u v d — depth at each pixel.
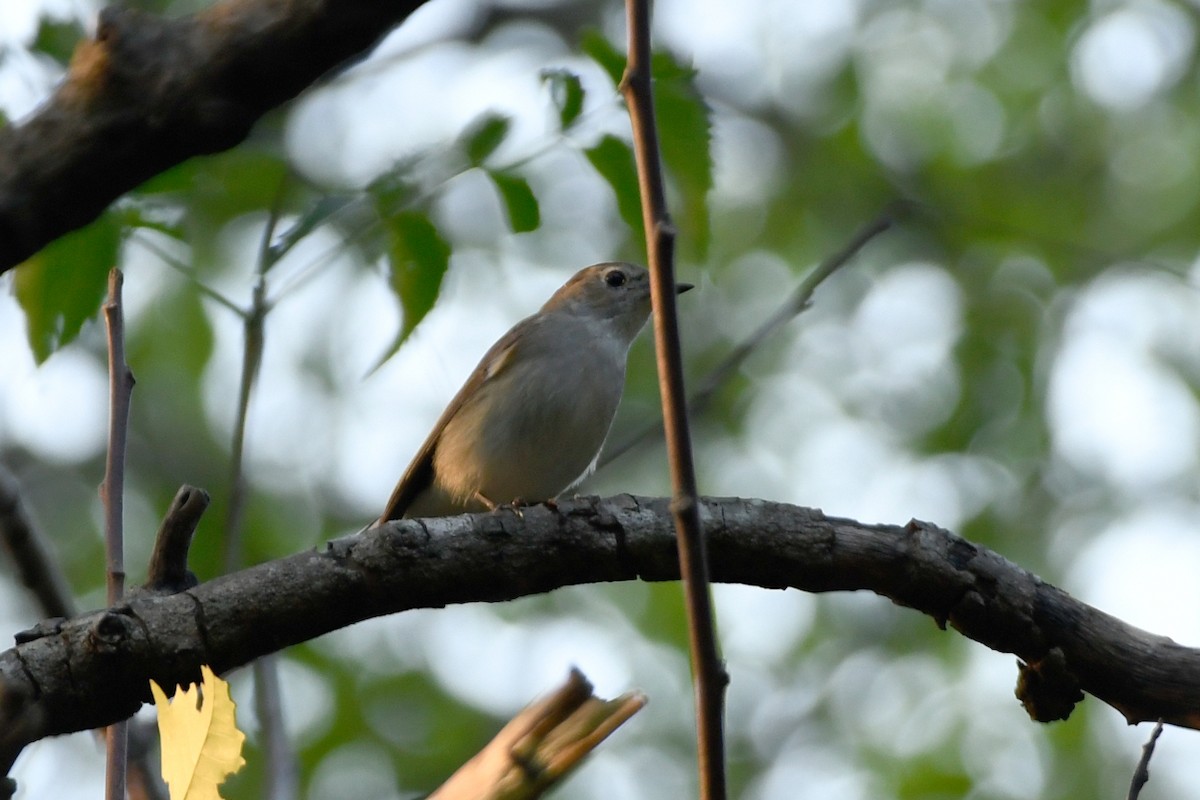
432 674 14.30
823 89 17.77
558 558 5.42
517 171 6.34
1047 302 16.50
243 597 4.99
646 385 16.38
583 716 3.21
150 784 6.20
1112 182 17.20
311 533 14.39
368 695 14.08
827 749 14.72
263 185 7.62
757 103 17.89
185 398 14.21
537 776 3.14
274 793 5.96
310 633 5.14
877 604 15.45
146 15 3.80
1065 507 15.45
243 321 6.16
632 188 6.33
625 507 5.53
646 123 3.97
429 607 5.36
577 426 9.73
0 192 3.69
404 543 5.21
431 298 6.07
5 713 4.50
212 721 3.47
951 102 17.56
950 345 16.41
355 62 3.99
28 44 6.70
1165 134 17.41
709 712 3.79
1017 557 15.04
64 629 4.82
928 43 17.59
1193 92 17.34
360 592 5.16
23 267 6.07
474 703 14.21
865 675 15.06
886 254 16.88
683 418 3.87
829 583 5.57
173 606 4.92
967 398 15.92
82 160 3.72
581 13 17.12
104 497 5.19
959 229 16.64
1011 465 15.61
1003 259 16.77
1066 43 17.08
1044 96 17.25
